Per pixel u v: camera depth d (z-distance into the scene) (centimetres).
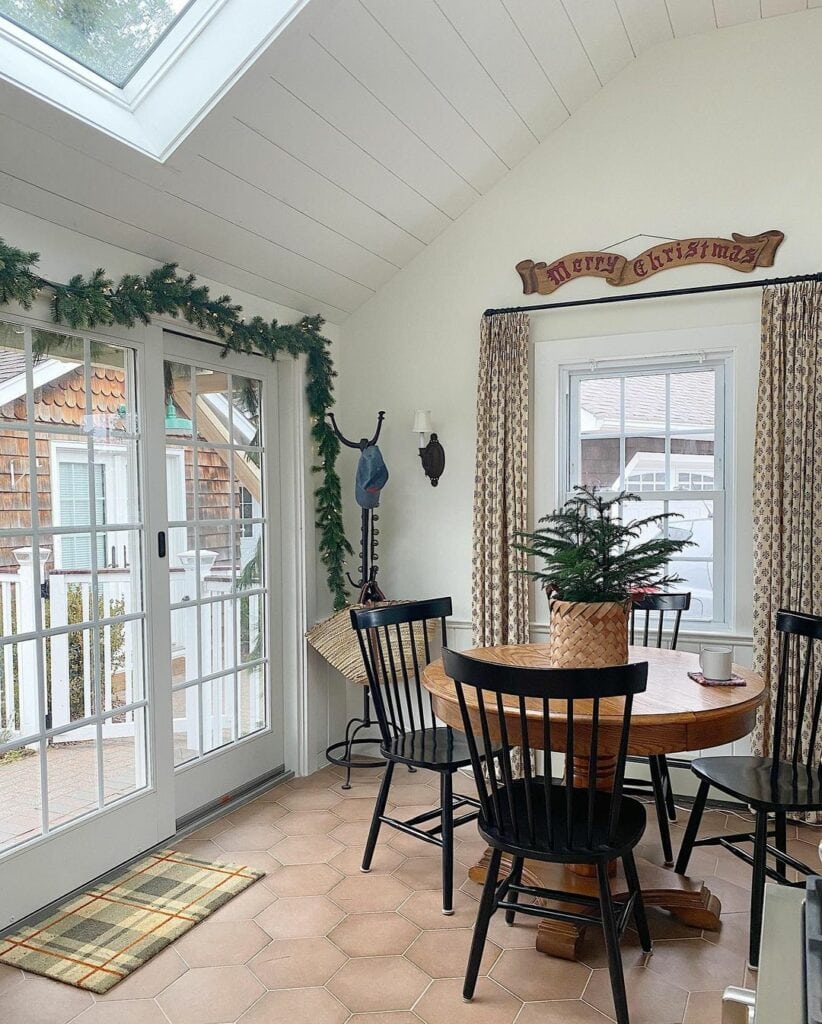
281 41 250
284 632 405
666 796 340
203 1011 216
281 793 379
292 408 400
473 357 406
